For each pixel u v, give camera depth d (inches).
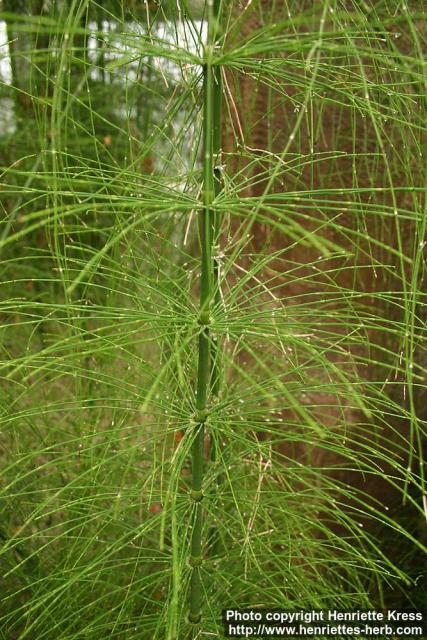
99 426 25.9
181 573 17.8
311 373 27.6
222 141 27.0
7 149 40.0
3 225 37.4
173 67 29.8
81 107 38.0
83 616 22.9
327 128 26.4
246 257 27.9
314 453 29.0
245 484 23.8
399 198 26.8
